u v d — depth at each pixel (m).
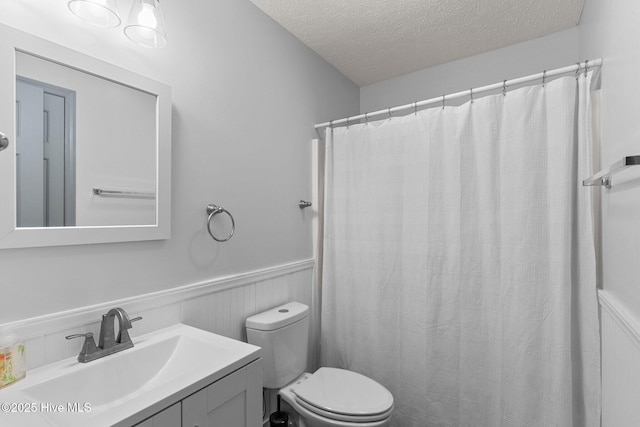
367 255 2.02
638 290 0.91
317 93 2.30
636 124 0.93
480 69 2.33
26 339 0.95
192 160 1.44
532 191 1.52
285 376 1.69
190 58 1.44
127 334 1.12
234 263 1.65
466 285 1.69
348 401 1.50
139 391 1.08
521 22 1.97
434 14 1.88
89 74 1.10
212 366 0.98
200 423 0.91
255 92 1.78
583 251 1.41
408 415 1.86
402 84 2.65
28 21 0.97
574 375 1.45
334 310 2.14
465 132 1.70
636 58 0.93
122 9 1.19
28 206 0.96
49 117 1.01
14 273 0.94
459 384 1.71
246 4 1.73
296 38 2.10
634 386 0.94
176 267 1.38
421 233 1.81
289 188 2.02
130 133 1.21
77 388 0.95
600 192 1.38
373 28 2.01
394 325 1.93
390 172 1.95
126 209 1.19
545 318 1.49
